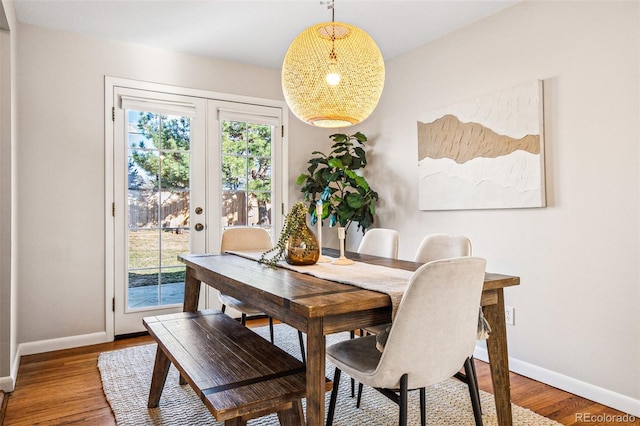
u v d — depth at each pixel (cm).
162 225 352
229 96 379
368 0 267
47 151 304
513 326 269
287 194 410
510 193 268
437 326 139
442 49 322
